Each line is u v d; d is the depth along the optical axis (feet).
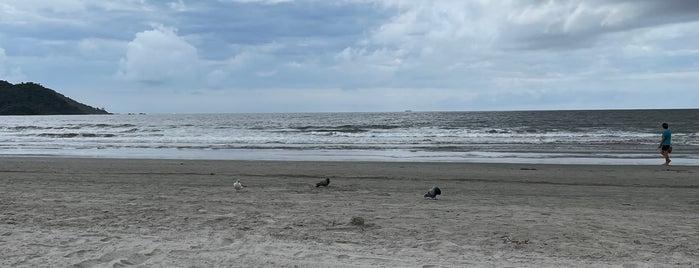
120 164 61.21
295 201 29.73
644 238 19.98
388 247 18.12
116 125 231.09
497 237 19.98
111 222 22.57
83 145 106.73
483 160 70.85
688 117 266.98
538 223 22.99
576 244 18.90
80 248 17.53
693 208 28.76
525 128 173.06
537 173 51.13
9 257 16.35
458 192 36.37
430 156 77.82
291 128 183.93
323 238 19.54
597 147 92.63
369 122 253.24
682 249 18.16
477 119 281.13
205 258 16.43
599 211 26.99
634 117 275.80
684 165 62.08
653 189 39.09
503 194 35.42
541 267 15.74
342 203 28.96
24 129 192.44
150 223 22.36
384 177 47.16
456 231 21.06
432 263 16.05
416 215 24.93
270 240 19.07
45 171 52.49
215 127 202.18
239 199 30.58
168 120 336.08
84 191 34.40
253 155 81.41
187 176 46.91
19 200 29.27
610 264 16.16
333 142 111.45
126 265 15.67
